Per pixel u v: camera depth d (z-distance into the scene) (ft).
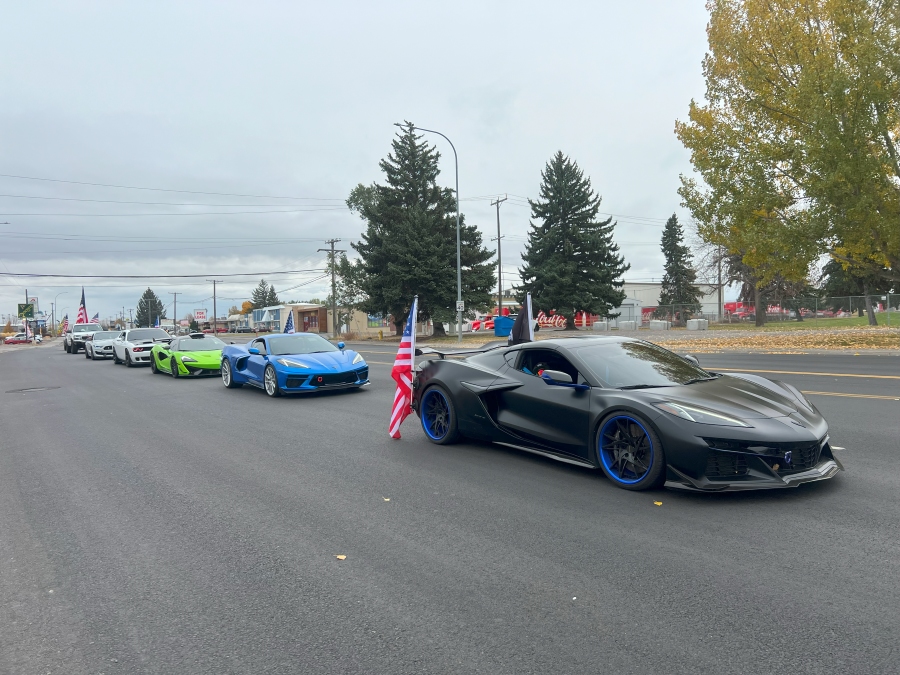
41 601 11.33
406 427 27.25
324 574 12.00
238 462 21.65
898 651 8.50
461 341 106.63
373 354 81.30
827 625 9.27
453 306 131.64
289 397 38.99
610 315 156.97
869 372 42.27
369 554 12.91
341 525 14.78
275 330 285.84
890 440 20.89
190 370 53.11
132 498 17.72
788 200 69.26
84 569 12.74
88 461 22.68
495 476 18.51
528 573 11.61
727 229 73.10
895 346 61.46
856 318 134.41
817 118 60.08
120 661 9.17
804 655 8.51
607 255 154.71
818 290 190.90
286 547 13.51
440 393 22.97
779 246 65.67
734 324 170.40
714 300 228.84
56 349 141.38
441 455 21.54
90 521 15.83
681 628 9.37
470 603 10.52
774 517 13.93
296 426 28.45
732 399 16.34
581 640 9.16
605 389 17.38
